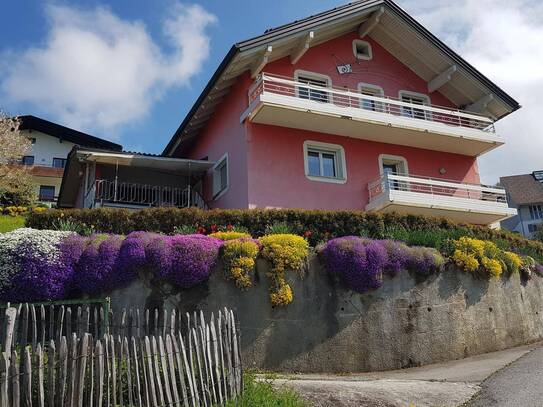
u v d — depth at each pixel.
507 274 14.80
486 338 13.35
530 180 62.16
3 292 10.73
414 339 12.12
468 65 21.16
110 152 19.20
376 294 12.12
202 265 11.30
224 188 19.70
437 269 13.06
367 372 11.37
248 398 7.39
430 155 21.31
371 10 19.89
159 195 20.38
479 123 22.08
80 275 11.16
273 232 13.63
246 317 11.20
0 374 5.10
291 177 18.19
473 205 19.17
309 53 20.12
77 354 5.66
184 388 6.45
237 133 18.88
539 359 11.18
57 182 41.75
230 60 17.58
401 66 22.06
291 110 17.31
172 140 23.81
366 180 19.50
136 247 11.34
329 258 12.04
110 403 5.85
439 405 8.30
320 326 11.51
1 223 20.41
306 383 9.16
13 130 31.17
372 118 18.50
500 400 8.34
